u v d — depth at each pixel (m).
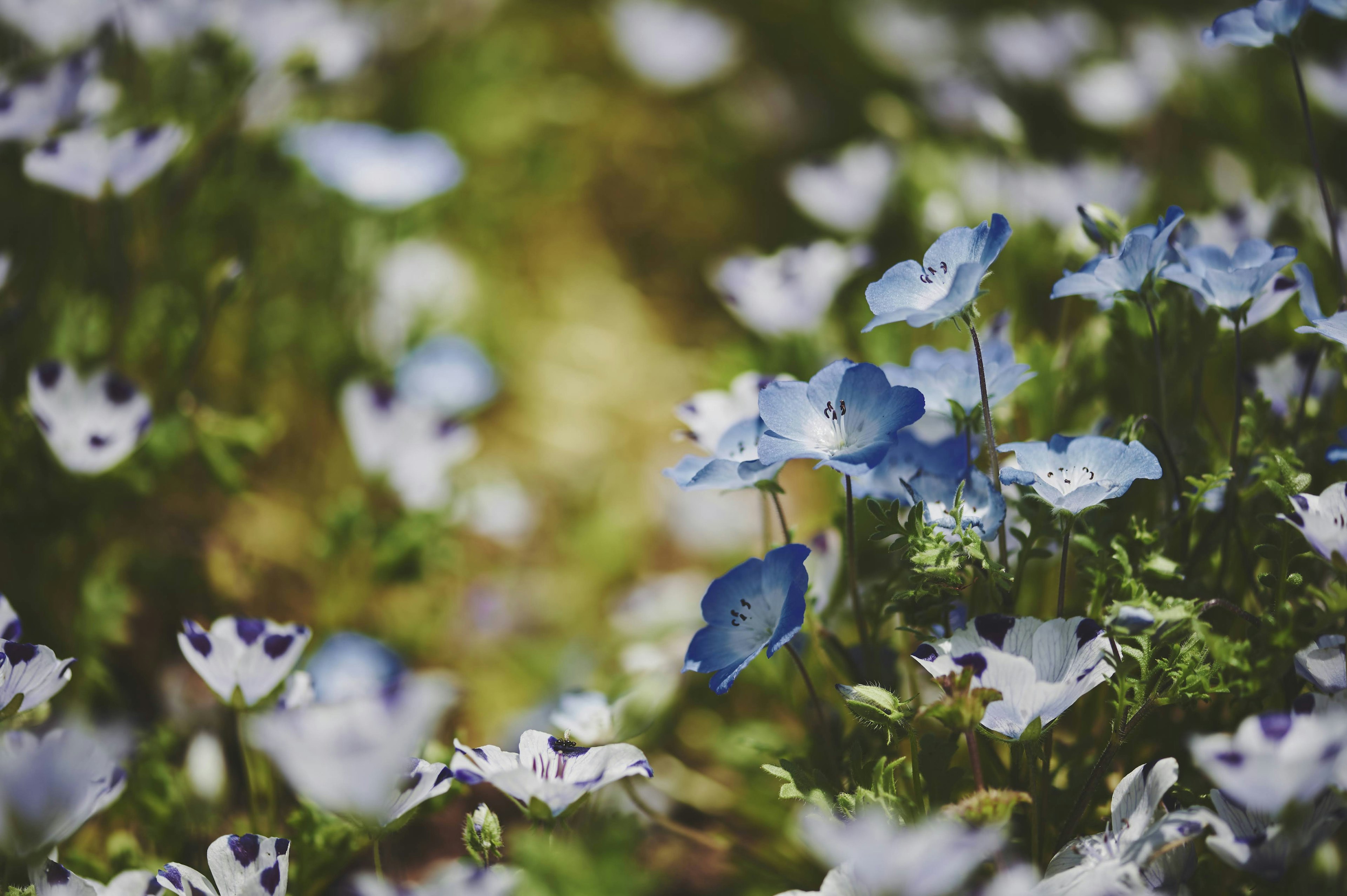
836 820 0.53
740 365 0.71
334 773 0.51
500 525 0.74
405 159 0.74
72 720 0.59
